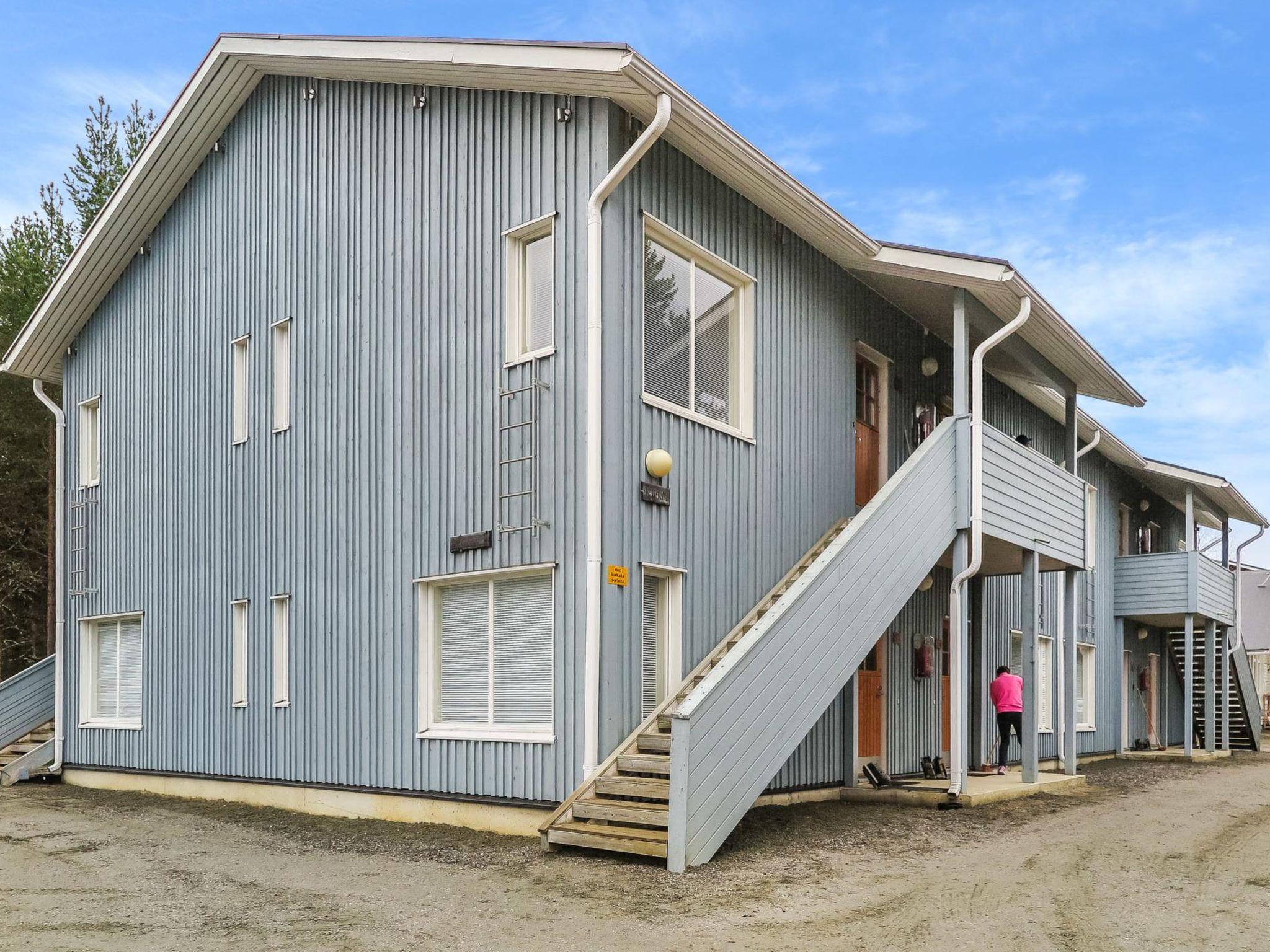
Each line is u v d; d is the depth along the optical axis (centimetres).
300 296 1228
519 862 827
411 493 1074
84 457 1595
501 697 988
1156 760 2081
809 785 1175
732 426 1102
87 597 1548
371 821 1068
